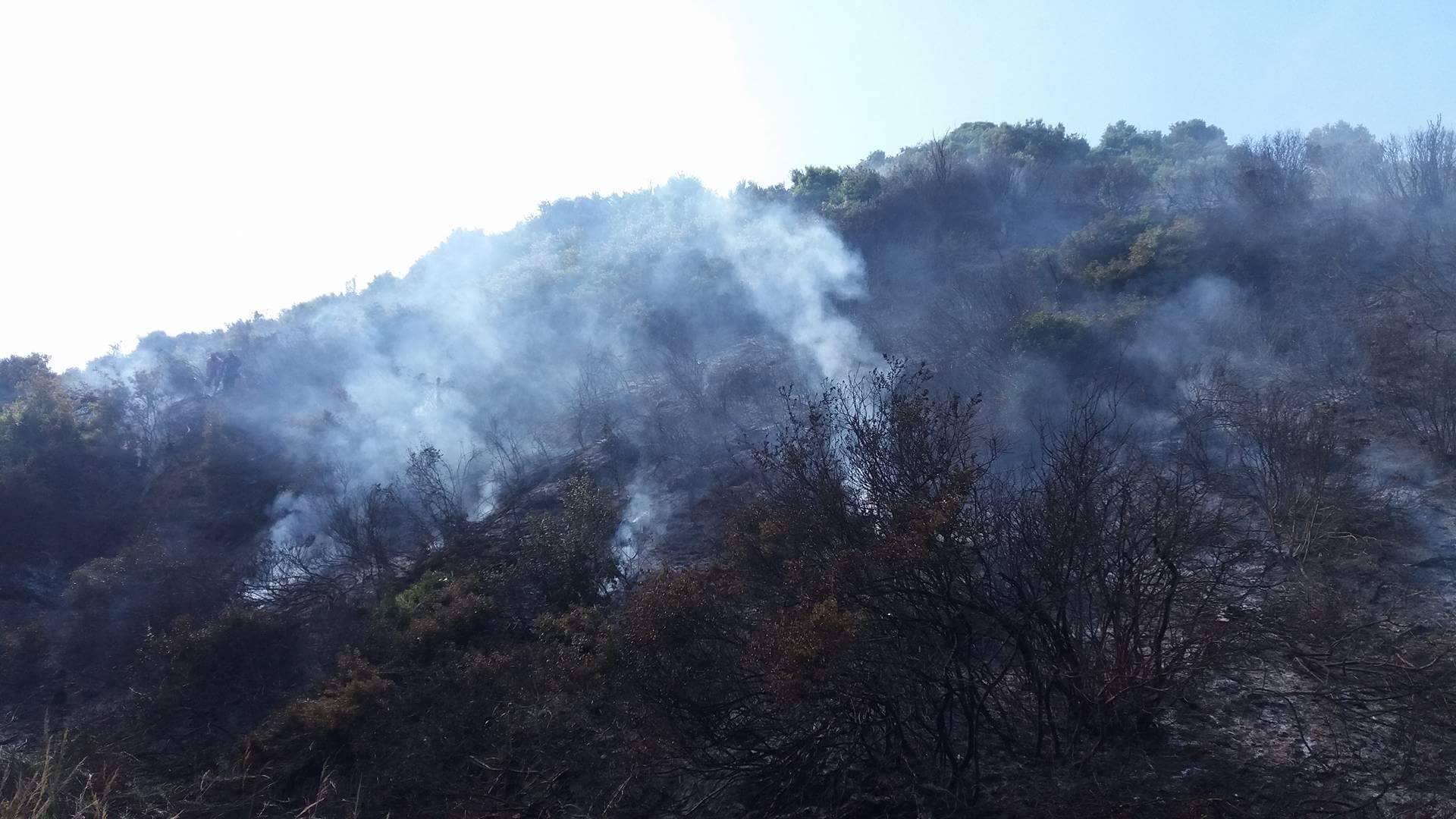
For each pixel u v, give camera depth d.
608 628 7.20
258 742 7.62
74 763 7.32
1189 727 5.72
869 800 5.58
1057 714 5.82
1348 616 6.38
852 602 5.46
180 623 9.38
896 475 5.99
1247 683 6.02
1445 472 8.30
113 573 11.25
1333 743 5.45
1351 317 11.69
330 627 9.60
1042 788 5.20
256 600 11.14
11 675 10.52
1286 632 5.77
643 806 6.08
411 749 7.01
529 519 10.46
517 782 6.68
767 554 6.23
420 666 8.46
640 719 6.04
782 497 6.31
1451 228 13.45
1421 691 5.31
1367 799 4.98
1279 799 4.95
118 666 10.39
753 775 5.88
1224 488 8.45
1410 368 9.84
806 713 5.59
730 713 5.86
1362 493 8.02
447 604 9.28
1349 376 10.20
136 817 6.88
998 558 5.70
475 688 7.32
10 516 13.77
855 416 6.95
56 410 16.30
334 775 7.11
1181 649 5.62
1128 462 7.65
